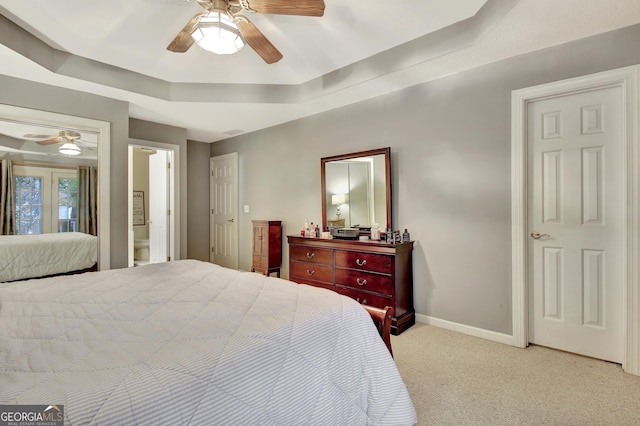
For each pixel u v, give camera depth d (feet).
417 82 9.64
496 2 6.53
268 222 13.74
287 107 11.89
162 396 2.41
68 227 9.93
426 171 9.64
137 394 2.35
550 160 7.82
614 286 7.06
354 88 10.09
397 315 8.95
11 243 9.02
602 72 6.93
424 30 7.96
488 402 5.63
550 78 7.57
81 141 10.16
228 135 16.57
